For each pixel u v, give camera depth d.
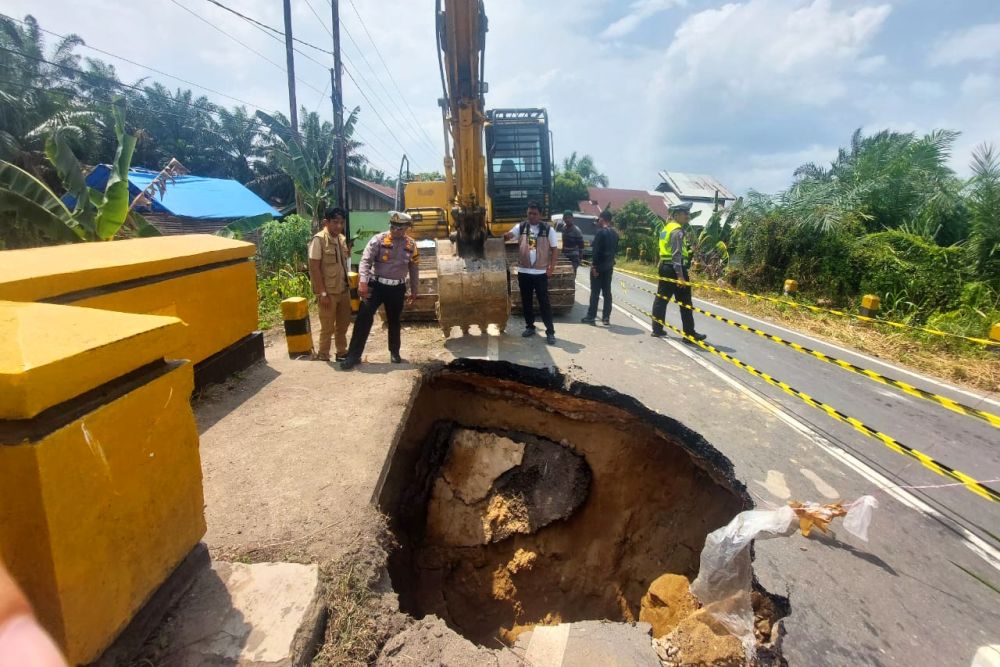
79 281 3.21
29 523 1.54
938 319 9.86
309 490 3.24
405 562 4.70
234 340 5.08
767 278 14.47
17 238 8.60
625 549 4.99
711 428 4.91
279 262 15.22
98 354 1.73
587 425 5.54
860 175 15.06
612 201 42.19
